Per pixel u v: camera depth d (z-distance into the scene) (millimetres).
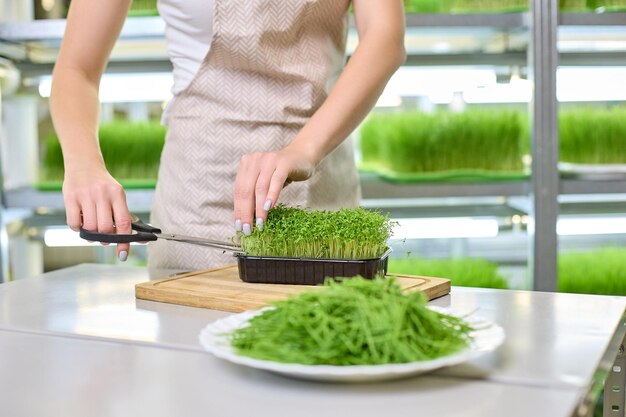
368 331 748
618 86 2830
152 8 2721
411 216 2893
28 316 1083
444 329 820
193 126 1603
